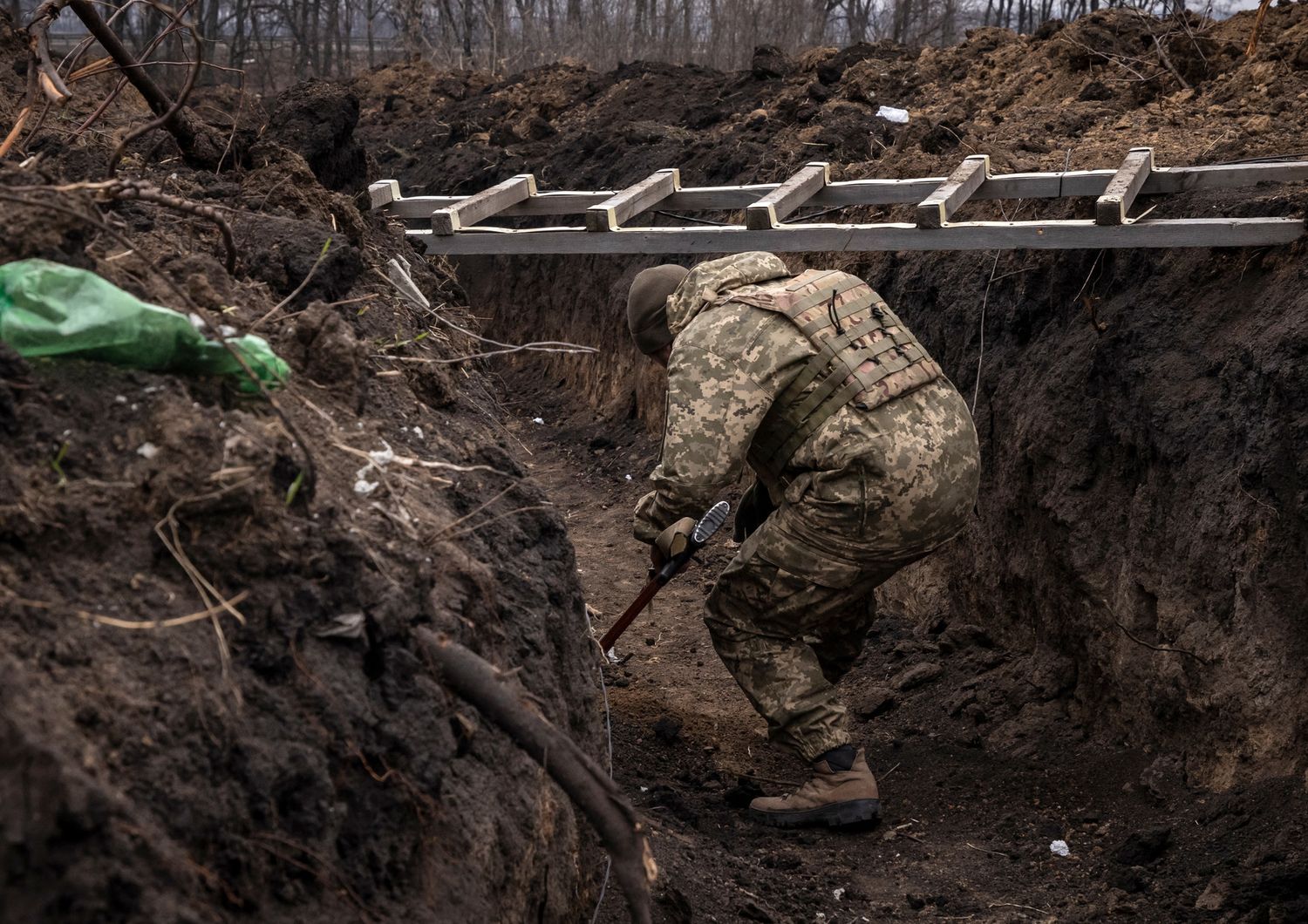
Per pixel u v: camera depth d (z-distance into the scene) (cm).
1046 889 297
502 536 224
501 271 1034
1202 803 309
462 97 1446
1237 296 355
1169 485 350
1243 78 554
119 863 104
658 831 298
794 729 332
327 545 156
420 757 152
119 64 299
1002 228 367
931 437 307
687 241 398
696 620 509
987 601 437
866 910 291
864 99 835
